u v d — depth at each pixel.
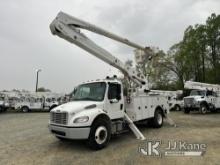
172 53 37.09
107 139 6.33
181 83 36.69
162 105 10.32
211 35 30.55
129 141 7.02
